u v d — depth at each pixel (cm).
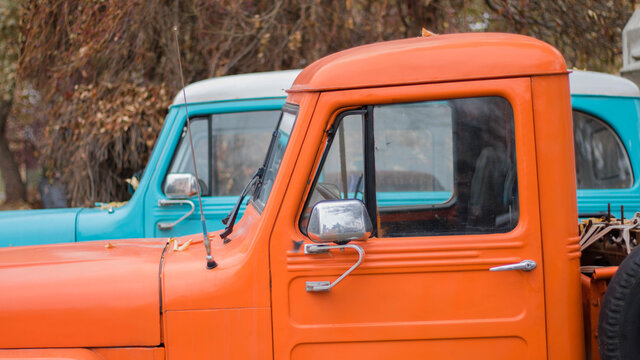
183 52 884
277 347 249
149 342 250
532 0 912
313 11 848
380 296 249
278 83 506
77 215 495
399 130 261
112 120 808
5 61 1344
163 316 251
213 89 507
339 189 257
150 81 888
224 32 870
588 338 260
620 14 930
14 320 249
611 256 300
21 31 1035
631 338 237
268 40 873
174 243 300
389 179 264
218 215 500
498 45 253
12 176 1583
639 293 236
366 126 256
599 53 948
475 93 251
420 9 863
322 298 249
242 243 263
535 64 249
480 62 251
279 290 250
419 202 263
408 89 251
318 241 246
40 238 486
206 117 510
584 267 276
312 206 255
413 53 253
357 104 254
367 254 249
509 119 252
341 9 862
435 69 251
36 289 252
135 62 879
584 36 932
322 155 254
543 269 249
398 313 249
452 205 259
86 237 491
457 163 260
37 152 1521
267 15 866
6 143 1569
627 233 282
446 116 260
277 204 253
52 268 260
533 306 248
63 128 898
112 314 250
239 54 883
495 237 250
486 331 248
